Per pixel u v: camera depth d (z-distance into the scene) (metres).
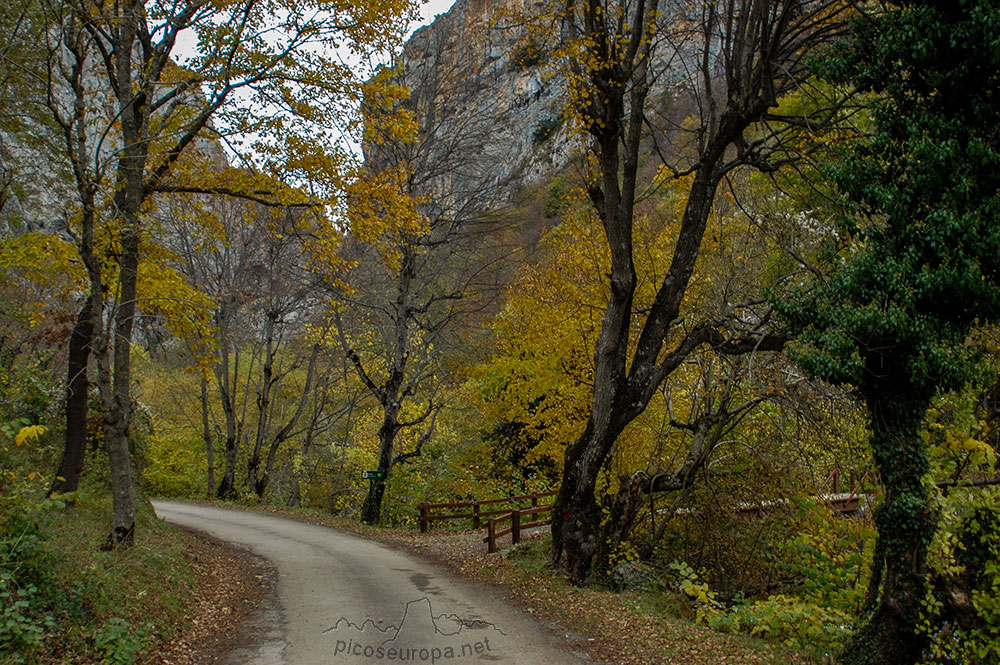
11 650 5.77
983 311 7.82
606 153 11.16
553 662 7.21
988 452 8.22
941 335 7.94
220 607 9.24
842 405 10.91
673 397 15.14
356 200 11.59
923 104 8.38
